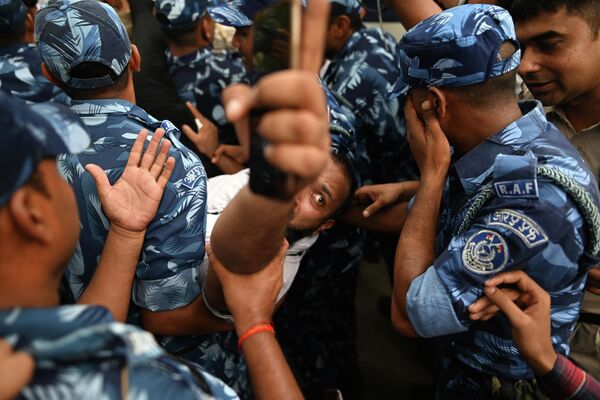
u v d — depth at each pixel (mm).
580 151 1501
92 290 1082
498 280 1008
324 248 1954
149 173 1114
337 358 2227
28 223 597
